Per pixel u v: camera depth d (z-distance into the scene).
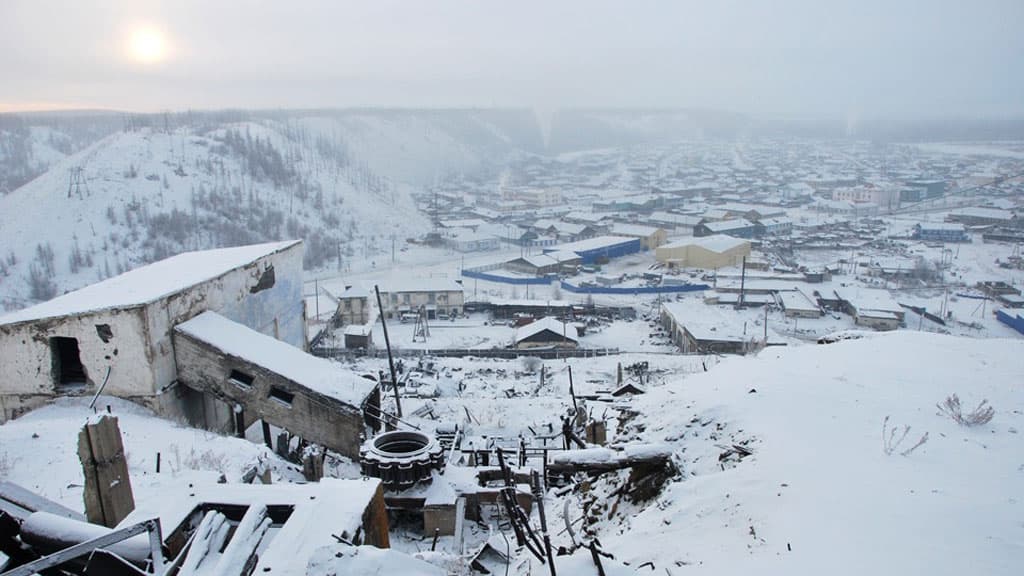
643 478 8.62
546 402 24.86
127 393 16.62
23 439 12.52
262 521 4.85
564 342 49.25
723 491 6.91
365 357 45.16
